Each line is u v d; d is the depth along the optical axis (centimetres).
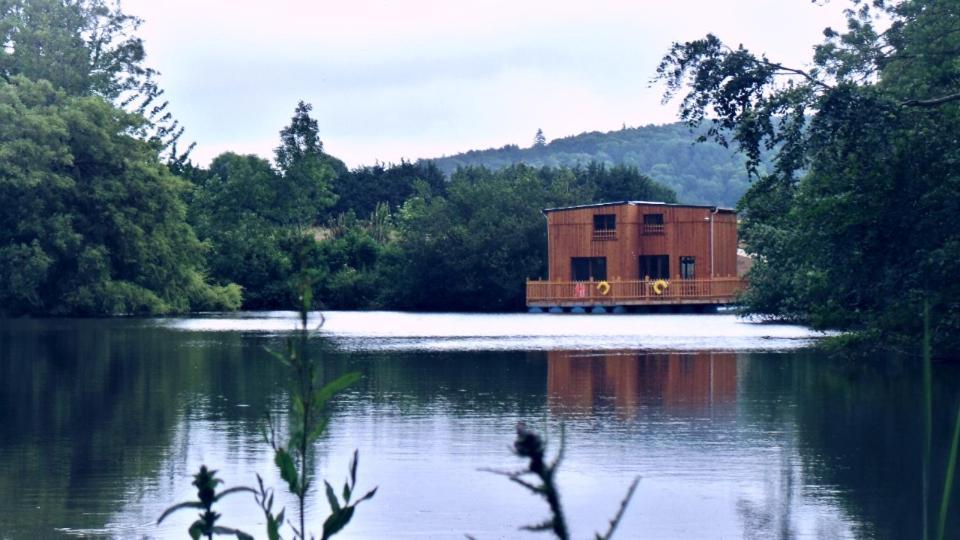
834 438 3412
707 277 14988
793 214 5691
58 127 11338
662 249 15150
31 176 11012
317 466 2916
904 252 5403
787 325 10844
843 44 5550
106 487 2645
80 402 4284
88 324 10350
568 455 3097
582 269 15462
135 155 12462
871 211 5378
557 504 630
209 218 17375
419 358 6506
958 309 5416
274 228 18738
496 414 3962
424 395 4575
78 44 14025
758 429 3600
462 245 16762
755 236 11019
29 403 4238
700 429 3600
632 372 5606
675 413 4006
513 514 2384
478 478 2753
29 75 13312
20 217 11219
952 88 5353
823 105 5066
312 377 989
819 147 5262
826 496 2581
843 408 4141
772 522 2330
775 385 4975
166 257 12738
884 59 5569
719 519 2359
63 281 11625
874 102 5044
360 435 3450
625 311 14838
